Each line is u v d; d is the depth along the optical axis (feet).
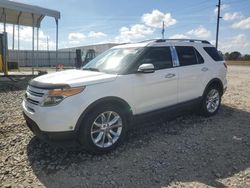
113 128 14.64
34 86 13.85
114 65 15.94
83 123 13.34
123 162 13.33
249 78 57.72
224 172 12.41
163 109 17.10
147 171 12.46
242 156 14.10
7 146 15.25
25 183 11.51
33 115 13.32
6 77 49.42
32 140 16.10
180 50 18.80
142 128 18.33
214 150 14.83
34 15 56.90
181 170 12.57
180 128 18.43
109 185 11.32
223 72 22.07
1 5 44.75
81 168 12.71
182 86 18.28
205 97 20.51
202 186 11.24
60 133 12.82
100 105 13.83
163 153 14.37
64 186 11.27
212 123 19.66
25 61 141.59
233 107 24.81
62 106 12.69
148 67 14.98
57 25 54.03
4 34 50.39
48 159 13.64
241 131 17.98
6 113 22.41
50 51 159.33
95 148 13.73
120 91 14.49
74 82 13.20
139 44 17.37
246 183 11.48
